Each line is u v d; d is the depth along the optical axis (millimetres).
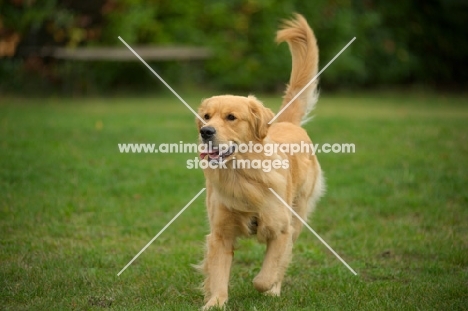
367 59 20594
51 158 9781
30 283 5457
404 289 5449
